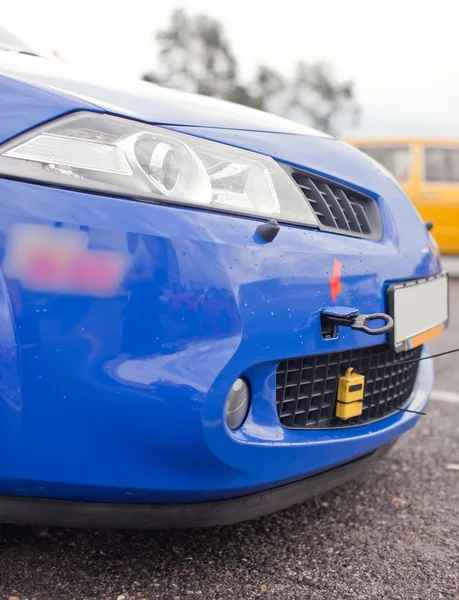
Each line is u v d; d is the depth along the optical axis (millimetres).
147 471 1053
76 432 1015
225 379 1052
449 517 1630
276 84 46375
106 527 1134
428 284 1613
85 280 1006
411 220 1645
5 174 1021
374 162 1750
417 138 6129
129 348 1017
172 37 44062
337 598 1240
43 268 998
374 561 1394
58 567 1301
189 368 1030
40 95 1112
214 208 1136
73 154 1063
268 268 1136
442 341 3809
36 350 995
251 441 1124
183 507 1135
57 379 1000
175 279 1041
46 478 1029
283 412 1246
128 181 1073
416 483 1854
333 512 1645
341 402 1343
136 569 1310
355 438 1353
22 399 999
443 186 6035
